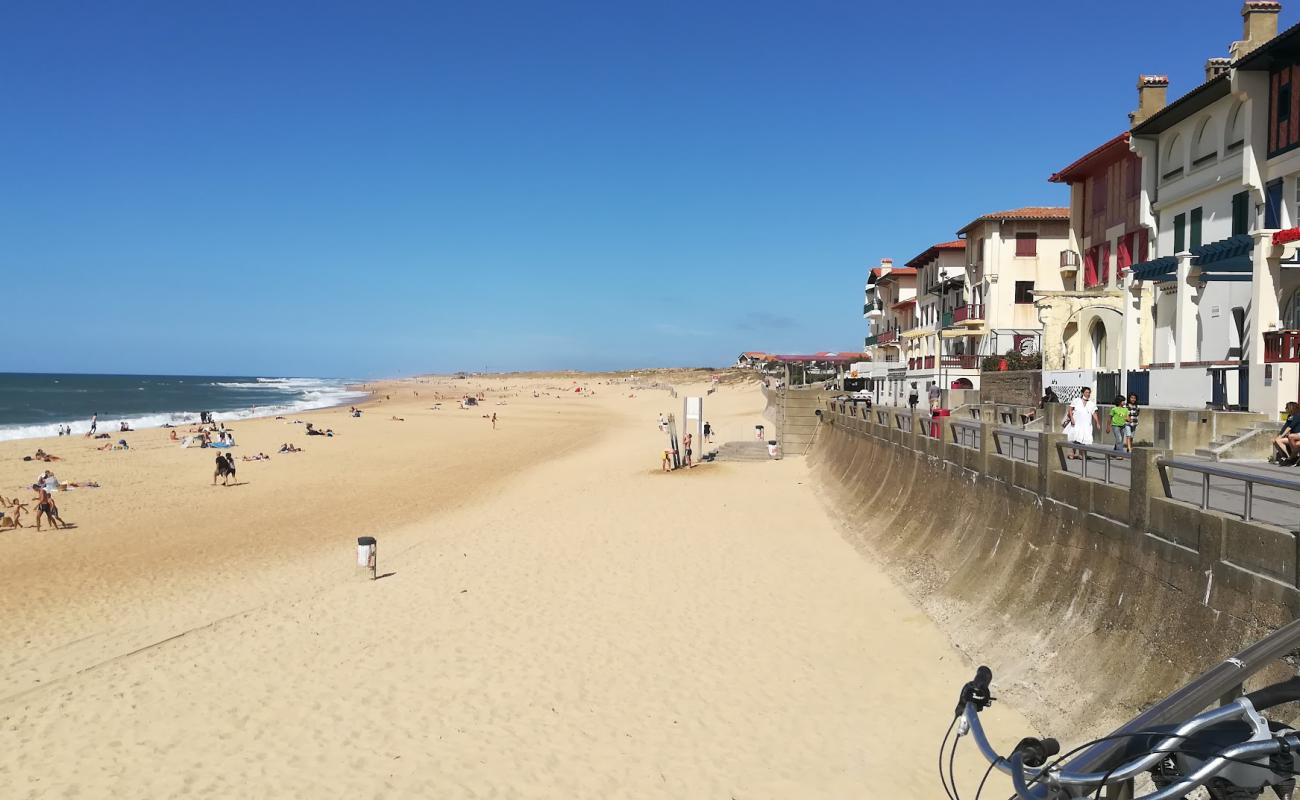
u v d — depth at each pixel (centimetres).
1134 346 3366
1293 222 2481
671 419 3847
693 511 2650
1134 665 966
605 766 1047
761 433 4822
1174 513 953
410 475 4125
